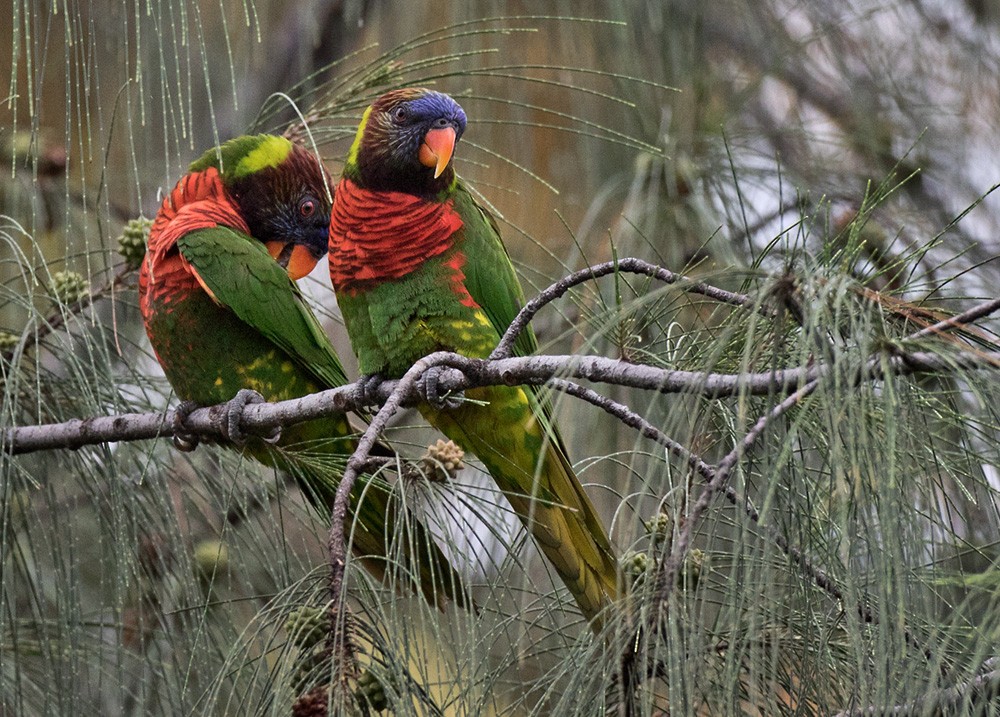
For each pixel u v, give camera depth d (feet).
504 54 26.86
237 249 19.43
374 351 20.11
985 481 12.50
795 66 27.63
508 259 20.95
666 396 20.94
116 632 16.47
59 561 17.56
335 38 28.35
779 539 12.67
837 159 26.09
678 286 12.09
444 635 14.79
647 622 12.46
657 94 24.97
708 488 11.68
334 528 13.19
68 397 19.15
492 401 18.89
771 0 27.20
